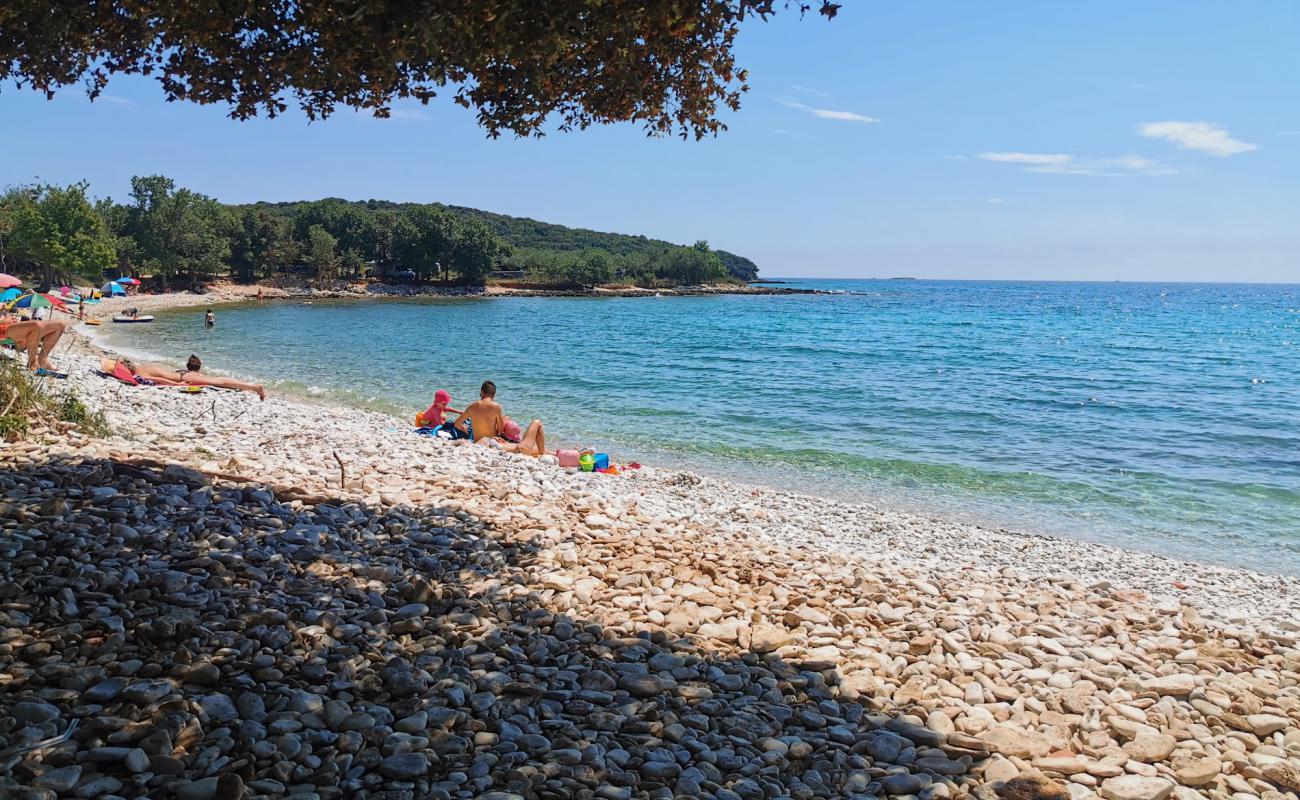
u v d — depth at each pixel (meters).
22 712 3.91
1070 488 17.09
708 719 5.07
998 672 6.32
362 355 41.66
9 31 5.70
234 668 4.71
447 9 4.92
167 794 3.54
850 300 189.75
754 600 7.44
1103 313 126.00
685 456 19.19
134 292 108.81
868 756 4.91
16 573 5.29
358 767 4.02
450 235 159.25
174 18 5.61
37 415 10.06
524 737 4.49
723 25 6.22
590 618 6.47
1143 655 7.04
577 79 6.63
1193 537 14.02
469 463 12.80
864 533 12.16
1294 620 9.25
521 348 49.22
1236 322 102.44
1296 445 21.94
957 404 28.39
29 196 100.12
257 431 13.62
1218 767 4.95
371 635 5.49
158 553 6.06
